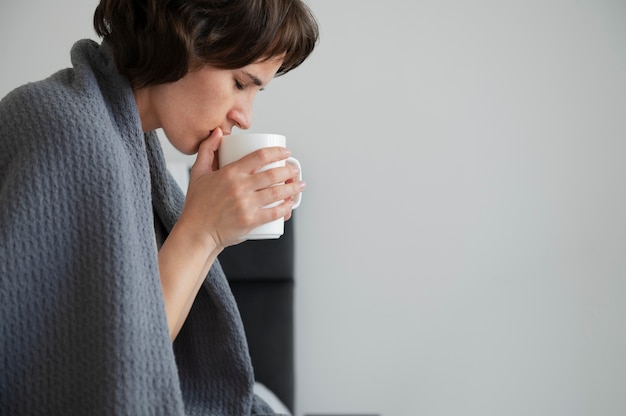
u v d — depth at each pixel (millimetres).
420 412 1961
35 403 718
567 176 1931
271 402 1670
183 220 832
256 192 840
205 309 989
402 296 1964
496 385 1941
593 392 1915
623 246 1914
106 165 737
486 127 1948
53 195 719
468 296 1949
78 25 1977
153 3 785
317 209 1973
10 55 1981
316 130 1975
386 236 1966
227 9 783
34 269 713
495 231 1943
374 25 1971
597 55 1932
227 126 874
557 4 1942
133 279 717
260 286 1890
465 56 1953
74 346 713
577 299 1924
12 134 744
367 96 1969
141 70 813
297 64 901
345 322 1973
